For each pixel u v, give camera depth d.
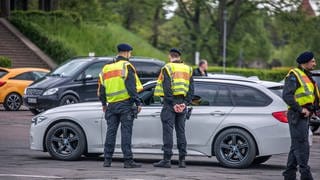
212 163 22.12
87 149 21.50
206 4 104.94
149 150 21.06
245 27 112.94
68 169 19.62
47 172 18.95
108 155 20.20
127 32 94.25
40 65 69.50
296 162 17.44
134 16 113.69
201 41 108.94
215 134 20.78
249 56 127.81
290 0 99.94
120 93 19.73
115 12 108.12
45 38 72.56
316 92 17.27
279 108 20.59
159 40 115.38
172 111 20.16
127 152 20.02
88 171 19.25
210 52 109.31
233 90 21.05
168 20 116.50
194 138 20.95
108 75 19.86
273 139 20.45
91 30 82.94
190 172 19.50
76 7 92.81
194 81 21.31
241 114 20.70
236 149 20.67
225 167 20.88
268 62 151.12
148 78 37.41
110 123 20.00
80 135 21.44
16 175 18.30
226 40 107.75
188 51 111.00
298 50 120.06
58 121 21.66
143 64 37.56
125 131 19.92
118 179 17.80
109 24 92.56
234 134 20.66
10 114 40.47
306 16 100.19
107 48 81.88
